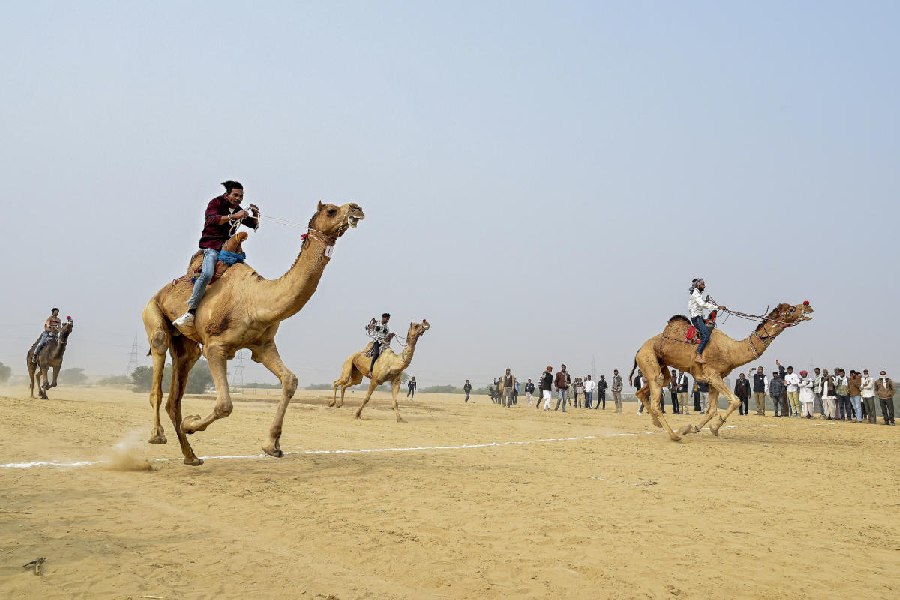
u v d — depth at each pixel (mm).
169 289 9586
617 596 4809
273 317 8664
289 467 9875
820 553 6090
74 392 35375
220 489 7906
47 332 22234
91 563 4758
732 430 20828
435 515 7016
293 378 9195
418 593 4742
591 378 39344
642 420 26156
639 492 8844
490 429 19094
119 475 8523
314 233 8562
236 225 9500
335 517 6754
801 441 17094
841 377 27234
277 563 5145
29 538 5270
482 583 4961
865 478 10641
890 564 5809
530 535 6344
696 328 16516
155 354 9641
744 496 8828
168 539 5605
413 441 15039
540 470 10523
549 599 4711
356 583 4844
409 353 20344
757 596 4918
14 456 9664
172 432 13953
